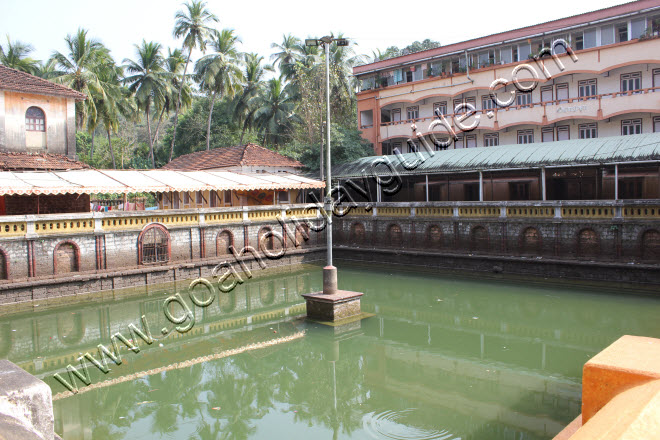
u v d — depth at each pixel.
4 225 17.33
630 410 2.92
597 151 22.39
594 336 13.44
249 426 8.76
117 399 10.04
